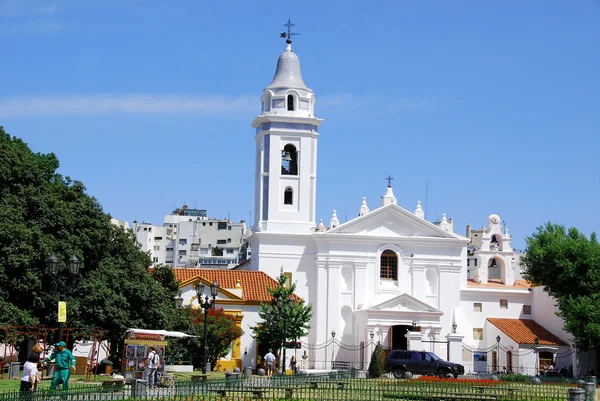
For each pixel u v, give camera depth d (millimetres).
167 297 69250
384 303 81375
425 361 66125
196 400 37906
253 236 87062
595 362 81250
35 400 32344
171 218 197500
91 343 64812
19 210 56406
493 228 93875
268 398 39438
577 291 77625
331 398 41031
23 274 54344
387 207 86312
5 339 52188
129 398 37531
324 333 84062
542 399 42156
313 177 88188
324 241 85438
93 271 60594
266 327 75500
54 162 72000
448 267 86625
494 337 86500
